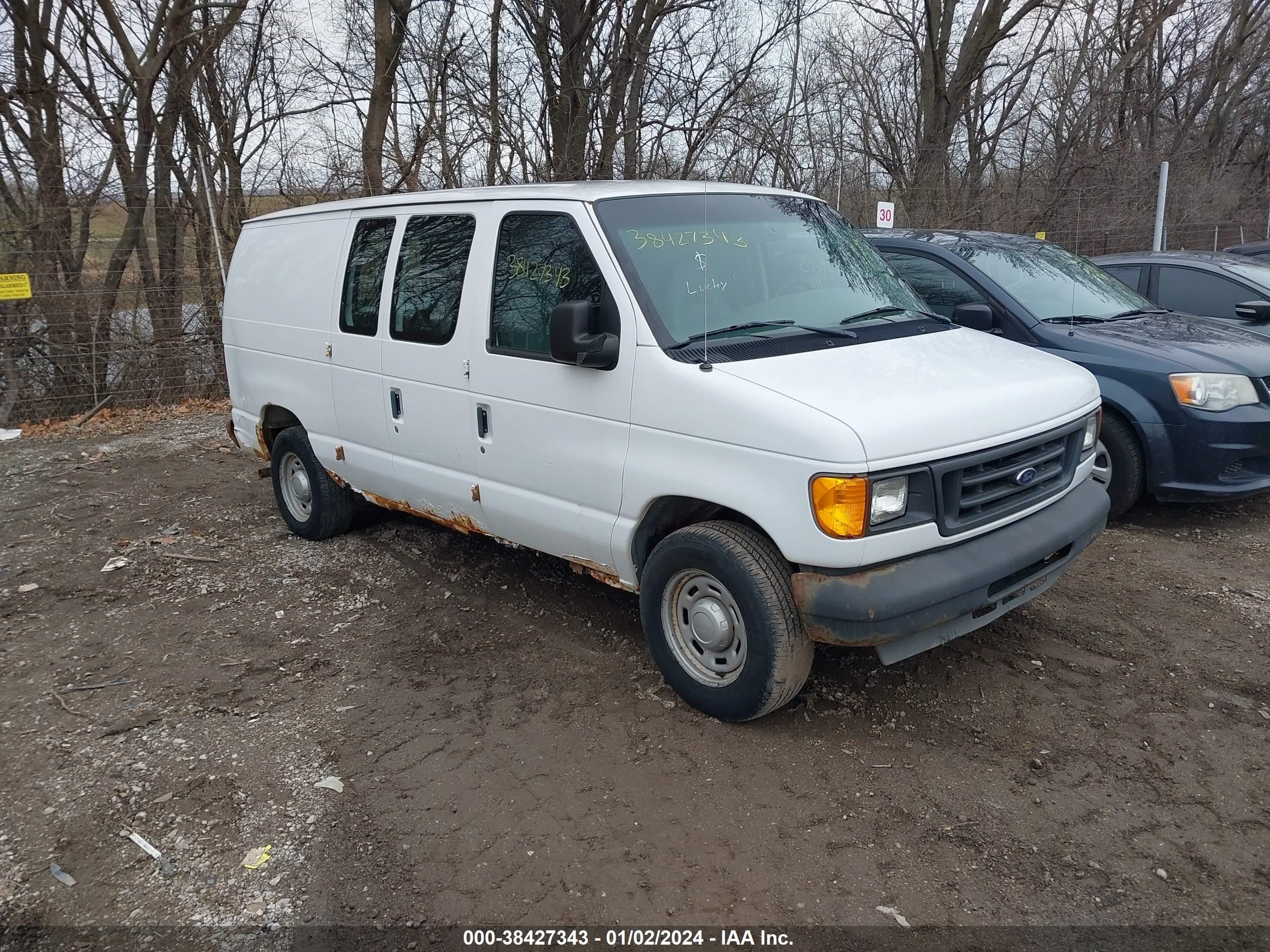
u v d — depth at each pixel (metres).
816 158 16.95
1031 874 2.82
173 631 4.75
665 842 3.01
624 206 3.93
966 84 17.06
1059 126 18.75
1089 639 4.32
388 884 2.86
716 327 3.68
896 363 3.58
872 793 3.23
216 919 2.74
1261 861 2.84
